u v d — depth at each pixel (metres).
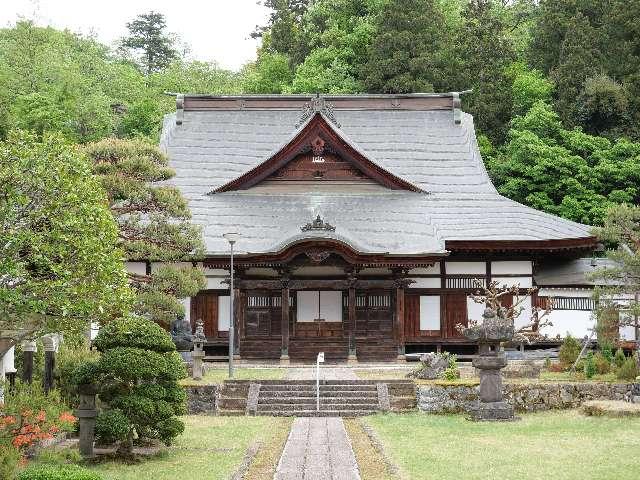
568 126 68.88
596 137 65.69
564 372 36.75
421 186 52.09
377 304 46.16
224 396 32.91
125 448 21.95
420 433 25.92
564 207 63.09
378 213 48.91
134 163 33.34
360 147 53.78
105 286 18.19
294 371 38.47
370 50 73.50
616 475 18.98
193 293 32.84
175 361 22.78
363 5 82.88
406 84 68.62
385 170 50.59
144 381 22.47
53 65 72.00
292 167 51.00
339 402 32.19
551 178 64.44
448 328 47.22
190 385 31.61
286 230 47.06
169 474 19.66
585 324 47.69
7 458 16.86
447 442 24.11
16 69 71.25
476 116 71.31
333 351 45.50
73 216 17.81
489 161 67.56
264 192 50.75
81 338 28.75
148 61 108.06
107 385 22.22
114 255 18.59
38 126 64.12
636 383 31.80
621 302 43.00
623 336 45.09
